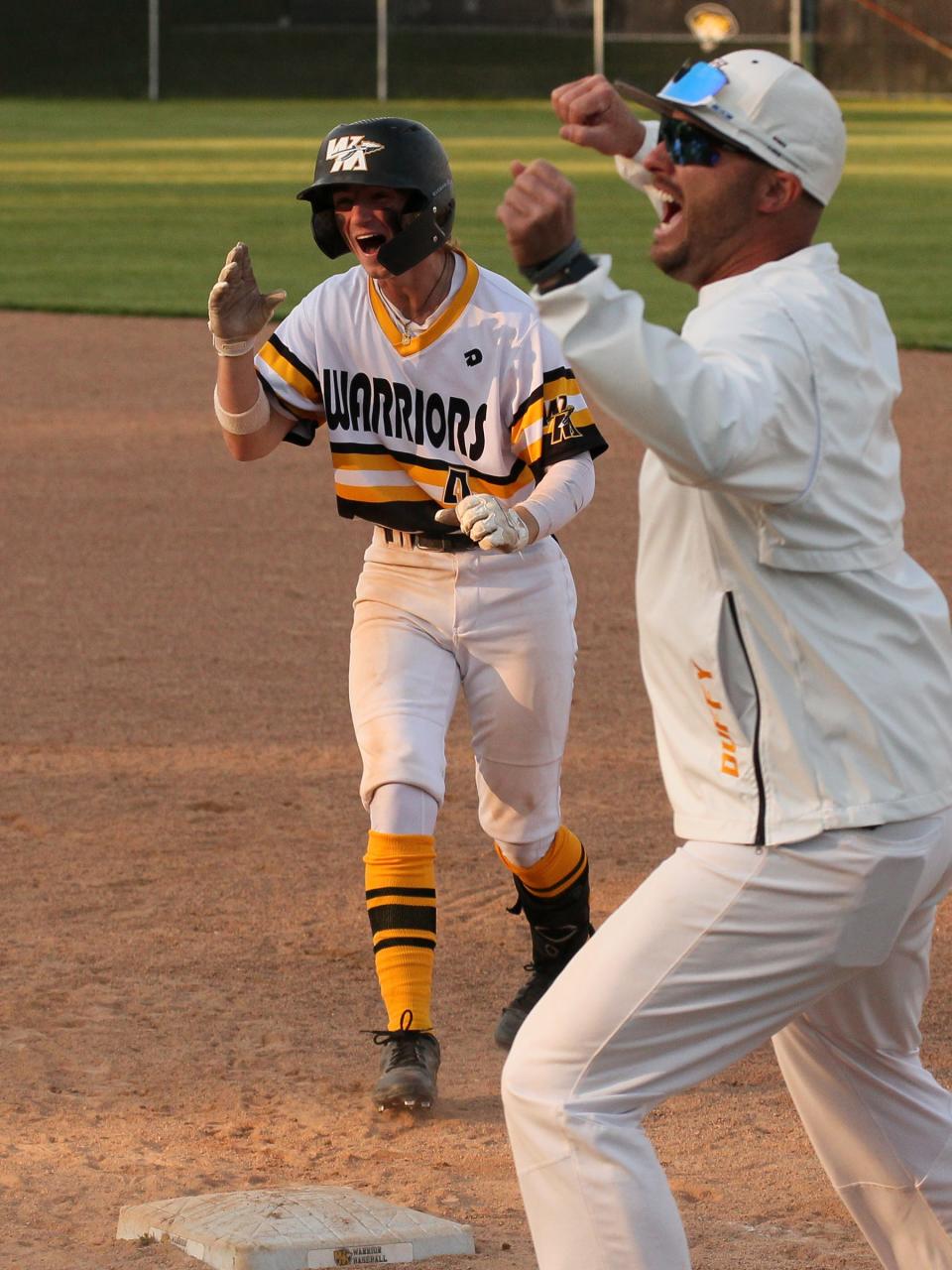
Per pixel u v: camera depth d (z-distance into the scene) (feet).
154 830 56.90
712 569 25.89
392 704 40.86
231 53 447.01
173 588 85.87
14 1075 40.88
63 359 145.69
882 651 25.98
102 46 455.22
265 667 74.28
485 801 43.09
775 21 415.44
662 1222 25.85
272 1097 40.19
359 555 92.38
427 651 41.34
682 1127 39.22
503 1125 39.19
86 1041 42.75
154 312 166.40
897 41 421.18
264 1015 44.42
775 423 24.47
